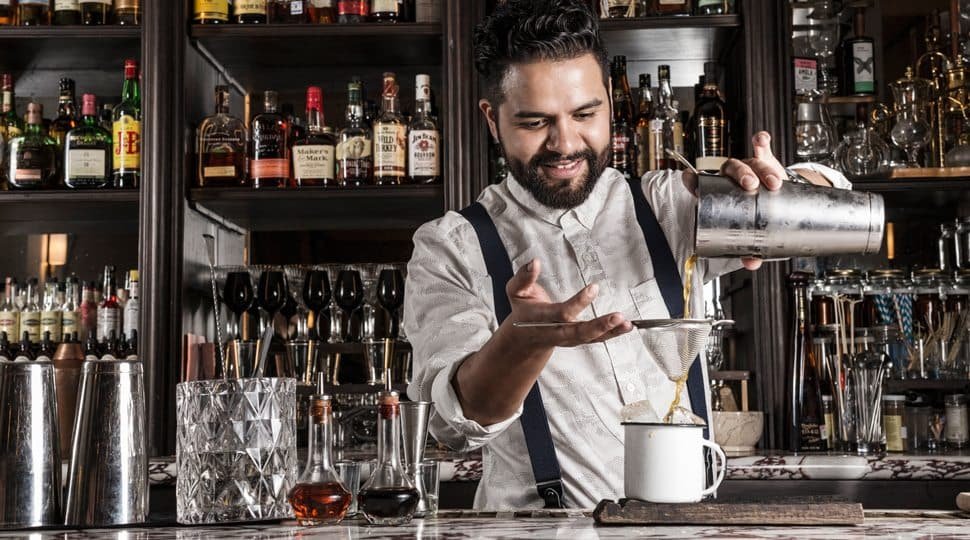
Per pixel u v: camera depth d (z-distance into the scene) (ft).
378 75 10.14
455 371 4.62
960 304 9.29
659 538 3.22
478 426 4.51
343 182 9.09
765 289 8.58
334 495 3.96
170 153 8.89
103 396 4.07
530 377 4.25
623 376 5.31
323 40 9.22
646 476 3.77
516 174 5.15
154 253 8.75
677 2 8.98
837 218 4.40
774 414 8.53
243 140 9.30
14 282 9.72
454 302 5.22
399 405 4.10
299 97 10.22
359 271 9.21
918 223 9.84
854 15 9.84
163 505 8.08
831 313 9.15
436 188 8.95
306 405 8.84
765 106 8.65
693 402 5.27
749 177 4.37
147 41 8.91
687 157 9.29
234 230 10.12
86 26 9.18
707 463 5.16
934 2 9.97
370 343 8.96
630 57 9.80
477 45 5.22
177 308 8.80
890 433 8.66
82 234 10.16
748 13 8.71
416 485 4.21
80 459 4.03
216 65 9.82
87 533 3.81
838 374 8.68
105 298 9.53
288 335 9.57
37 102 10.27
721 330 9.07
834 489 7.83
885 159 9.04
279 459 4.12
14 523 3.95
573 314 3.70
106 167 9.25
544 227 5.61
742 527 3.59
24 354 9.37
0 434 3.99
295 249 10.13
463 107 8.80
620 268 5.53
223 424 4.06
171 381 8.71
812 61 9.20
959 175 8.85
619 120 9.20
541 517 4.13
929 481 7.80
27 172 9.20
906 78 9.34
